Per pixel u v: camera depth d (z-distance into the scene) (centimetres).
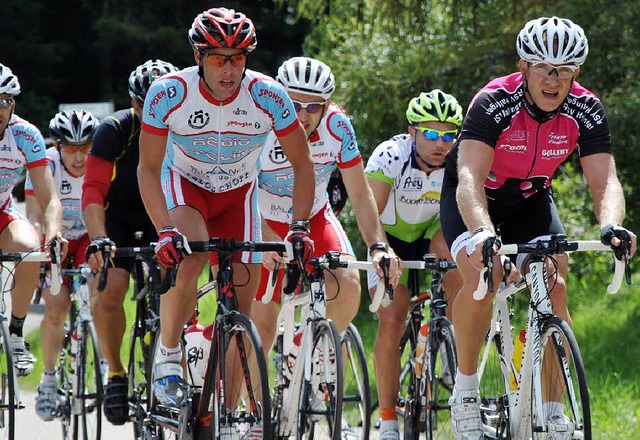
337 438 1513
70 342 2114
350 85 3850
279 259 1650
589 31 3366
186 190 1600
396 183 1891
